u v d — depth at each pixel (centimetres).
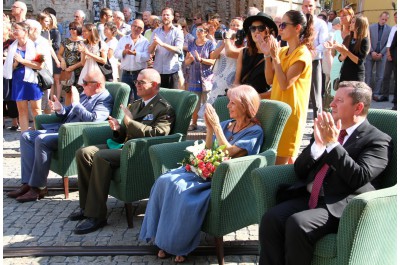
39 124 522
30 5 1045
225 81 541
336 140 276
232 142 354
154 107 429
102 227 402
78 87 727
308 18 395
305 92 401
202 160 339
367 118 322
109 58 725
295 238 264
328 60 678
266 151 342
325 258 263
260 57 455
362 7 1327
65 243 372
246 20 445
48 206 452
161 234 326
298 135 402
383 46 1020
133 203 457
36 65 627
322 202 283
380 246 260
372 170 275
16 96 632
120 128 437
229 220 324
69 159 464
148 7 1399
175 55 713
